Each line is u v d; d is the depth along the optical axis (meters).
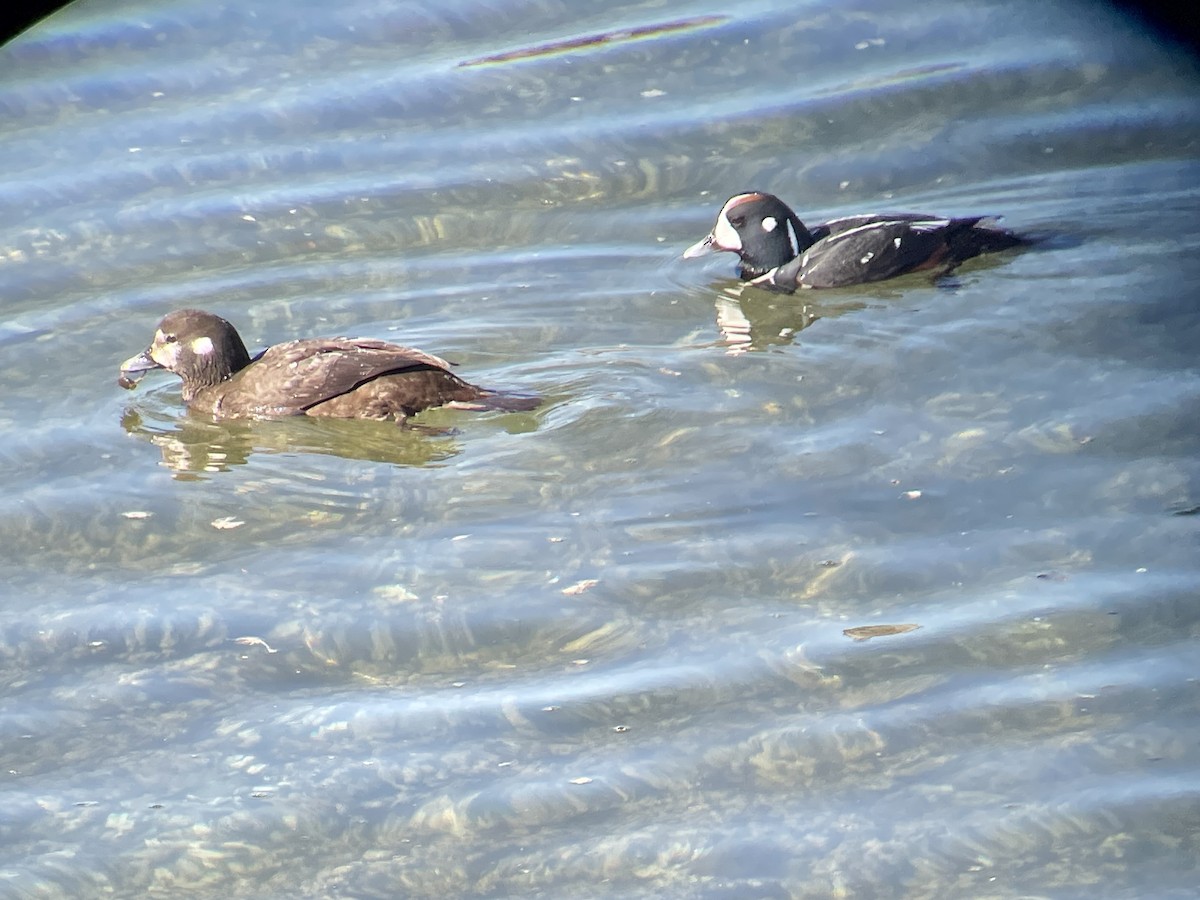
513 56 21.06
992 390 14.05
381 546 12.33
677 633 11.12
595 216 17.91
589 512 12.60
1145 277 15.87
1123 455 12.88
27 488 13.34
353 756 10.07
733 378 14.56
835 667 10.64
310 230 17.59
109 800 9.81
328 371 14.32
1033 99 19.86
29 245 17.38
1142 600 11.06
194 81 20.53
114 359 15.48
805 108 19.81
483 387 14.49
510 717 10.34
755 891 8.85
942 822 9.26
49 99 20.14
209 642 11.27
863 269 16.31
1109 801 9.30
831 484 12.80
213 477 13.41
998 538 11.94
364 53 21.19
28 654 11.22
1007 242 16.78
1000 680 10.38
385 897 8.96
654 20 21.89
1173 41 20.80
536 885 8.99
